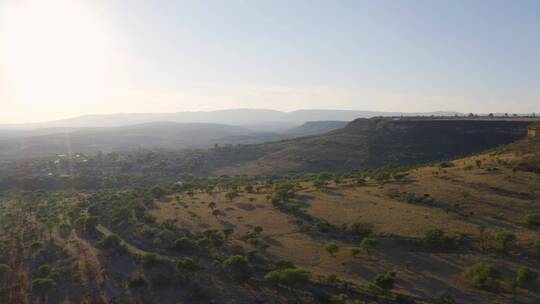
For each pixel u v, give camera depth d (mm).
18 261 70500
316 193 94750
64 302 54062
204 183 146375
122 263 66188
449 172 92000
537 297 45188
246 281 55719
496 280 48812
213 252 66812
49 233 87625
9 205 127688
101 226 93125
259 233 73250
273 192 104062
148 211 99062
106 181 181625
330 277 53062
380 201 81125
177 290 54781
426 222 66562
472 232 60875
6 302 54875
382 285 49281
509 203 68875
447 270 52938
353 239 65812
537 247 53156
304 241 67875
